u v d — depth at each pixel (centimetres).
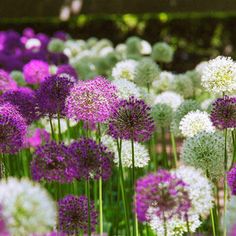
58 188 468
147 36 2370
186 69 2234
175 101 777
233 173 384
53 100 499
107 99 444
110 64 1107
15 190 248
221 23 2298
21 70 1053
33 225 245
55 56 1191
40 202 248
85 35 2431
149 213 329
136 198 320
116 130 429
